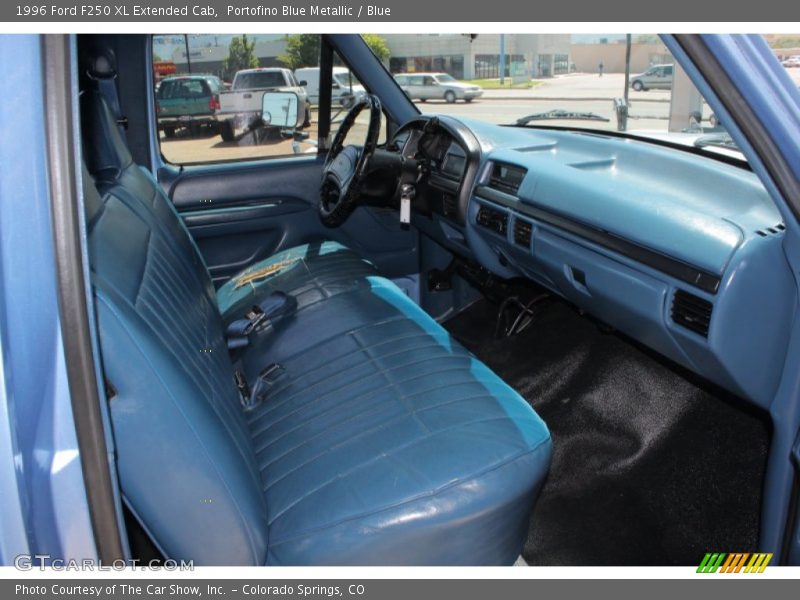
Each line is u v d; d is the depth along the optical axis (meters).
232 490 1.07
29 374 0.75
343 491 1.23
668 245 1.41
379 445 1.34
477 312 2.72
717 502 1.73
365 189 2.24
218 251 2.72
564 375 2.25
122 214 1.44
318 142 2.82
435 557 1.21
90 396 0.77
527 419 1.42
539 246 1.84
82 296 0.75
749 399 1.40
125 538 0.84
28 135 0.72
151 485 1.00
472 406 1.45
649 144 1.97
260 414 1.63
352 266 2.36
